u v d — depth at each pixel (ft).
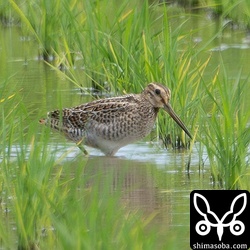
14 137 63.26
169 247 44.16
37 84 81.46
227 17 100.48
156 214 53.47
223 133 60.85
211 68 83.25
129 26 77.66
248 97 72.13
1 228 49.55
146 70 72.38
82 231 44.47
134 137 66.33
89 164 63.41
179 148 67.05
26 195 50.11
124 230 45.03
